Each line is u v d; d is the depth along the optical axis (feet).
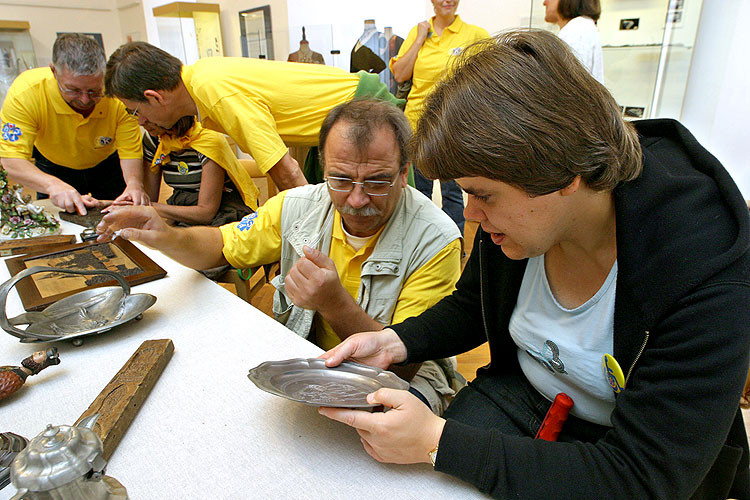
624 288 2.03
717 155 8.40
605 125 1.77
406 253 3.71
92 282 3.89
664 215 1.91
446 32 9.13
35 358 2.61
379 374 2.51
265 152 5.40
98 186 7.97
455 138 1.69
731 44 7.73
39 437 1.49
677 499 1.80
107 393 2.42
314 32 11.88
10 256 4.60
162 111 5.74
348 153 3.30
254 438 2.25
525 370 2.97
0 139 6.24
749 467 2.40
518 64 1.65
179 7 14.01
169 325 3.33
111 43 20.48
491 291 2.96
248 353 2.97
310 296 3.12
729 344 1.68
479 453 1.92
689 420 1.73
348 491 1.95
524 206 1.84
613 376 2.21
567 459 1.92
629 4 8.60
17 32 17.71
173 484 1.99
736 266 1.75
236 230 4.42
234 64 5.41
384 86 6.28
